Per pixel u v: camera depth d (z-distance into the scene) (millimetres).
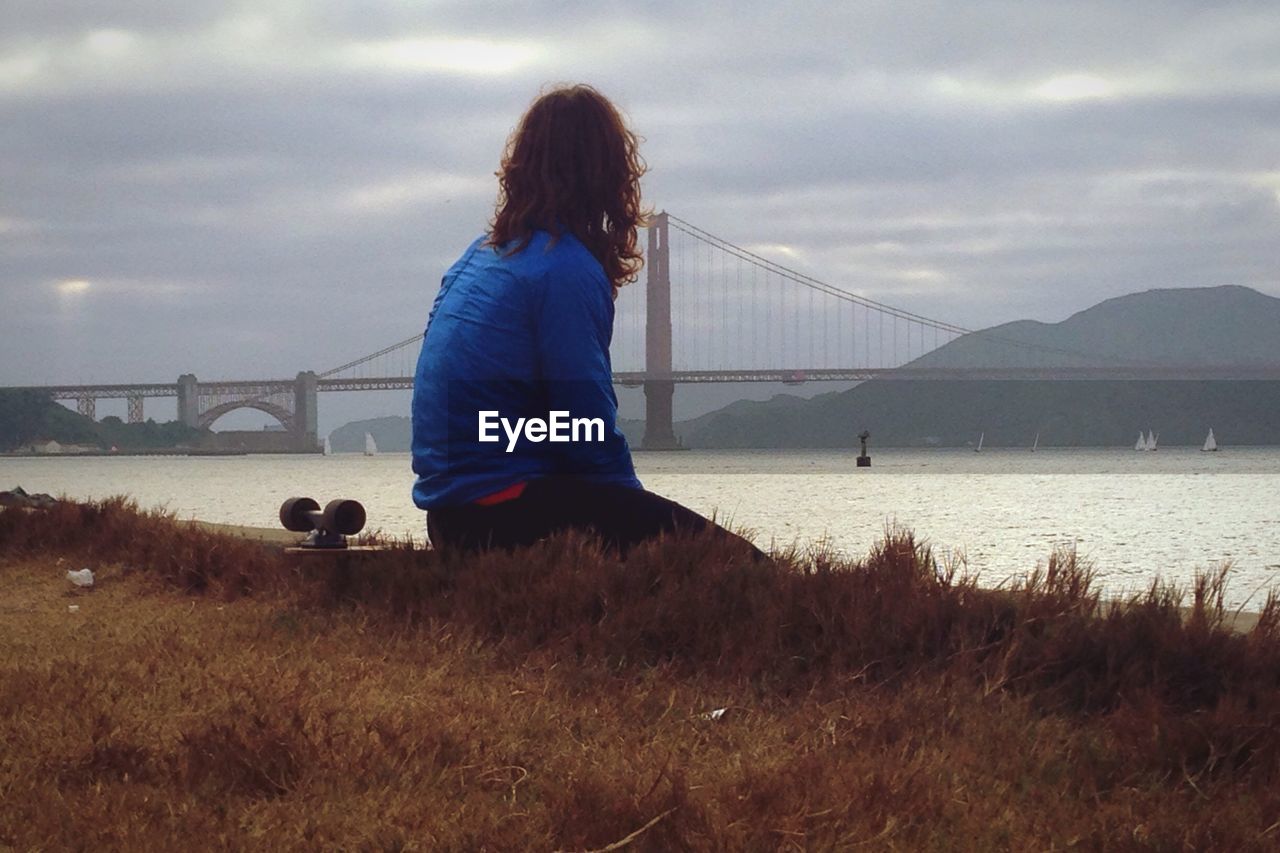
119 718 2752
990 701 3031
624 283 4375
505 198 4219
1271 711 2805
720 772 2486
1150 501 30484
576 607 3824
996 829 2207
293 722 2609
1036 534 17953
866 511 25094
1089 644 3270
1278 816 2338
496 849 2086
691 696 3201
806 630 3602
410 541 4852
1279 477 53219
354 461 134250
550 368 4082
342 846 2094
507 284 4098
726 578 3883
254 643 3773
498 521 4191
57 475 73000
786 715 3066
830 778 2396
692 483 47438
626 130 4250
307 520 4941
